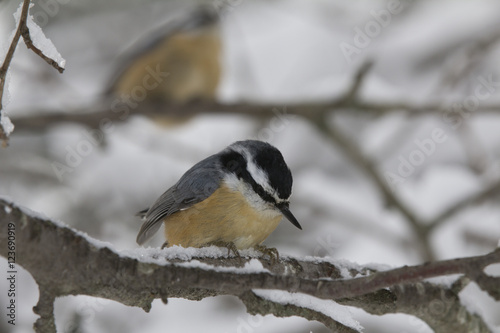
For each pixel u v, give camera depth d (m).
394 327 9.20
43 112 11.77
